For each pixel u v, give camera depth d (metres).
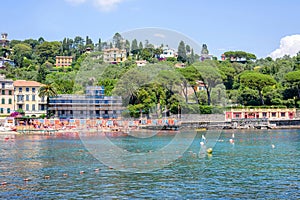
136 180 43.97
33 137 105.44
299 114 167.12
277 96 174.12
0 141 94.31
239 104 173.38
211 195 38.44
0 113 155.38
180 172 48.84
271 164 57.50
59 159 61.41
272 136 114.81
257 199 37.28
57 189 40.78
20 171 51.03
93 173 48.38
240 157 64.94
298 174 49.34
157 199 36.84
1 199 37.09
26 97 159.00
